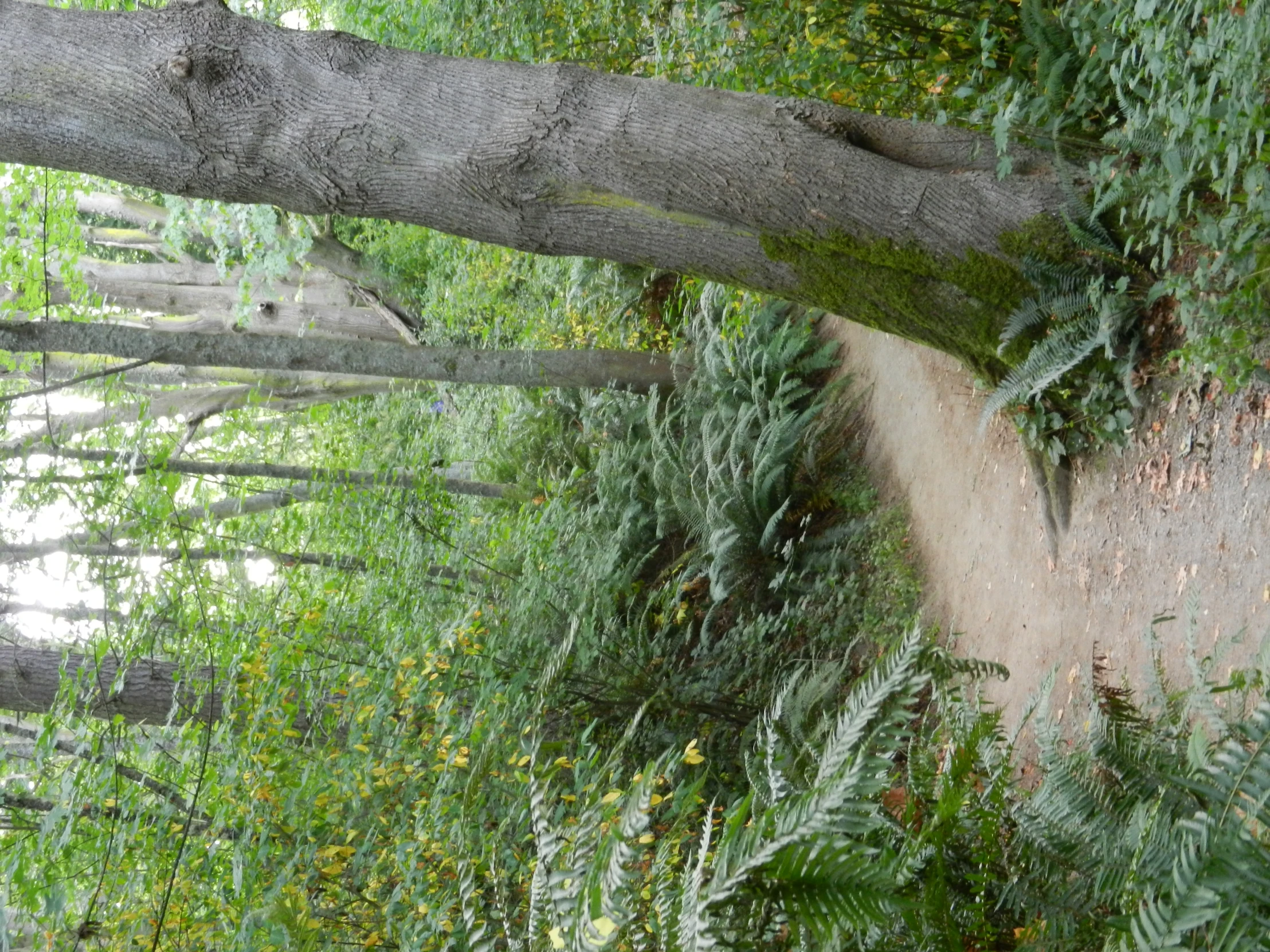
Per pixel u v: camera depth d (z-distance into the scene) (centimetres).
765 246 445
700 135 431
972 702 403
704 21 616
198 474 773
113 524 643
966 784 307
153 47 426
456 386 1311
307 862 483
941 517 665
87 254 1555
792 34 606
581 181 439
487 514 1000
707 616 747
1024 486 550
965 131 454
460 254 1268
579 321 1088
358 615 680
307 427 1449
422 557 746
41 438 673
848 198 430
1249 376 347
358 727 554
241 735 534
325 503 774
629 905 239
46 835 433
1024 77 488
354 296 1595
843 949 271
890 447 766
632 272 1040
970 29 534
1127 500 448
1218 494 387
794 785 351
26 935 527
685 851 477
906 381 748
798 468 823
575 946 212
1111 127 440
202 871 480
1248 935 196
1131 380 422
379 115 433
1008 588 561
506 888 390
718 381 861
